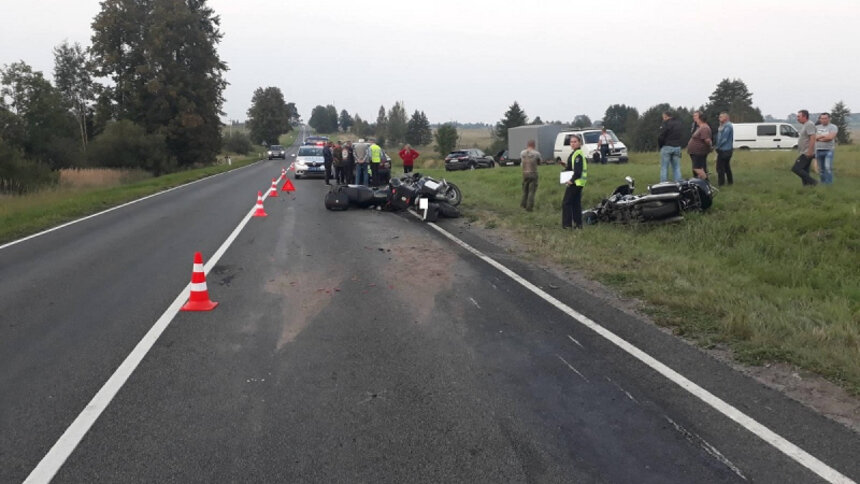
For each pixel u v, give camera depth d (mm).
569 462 3738
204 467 3723
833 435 3994
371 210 16828
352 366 5336
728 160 13914
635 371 5113
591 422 4242
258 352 5707
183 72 57219
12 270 9547
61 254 10875
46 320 6805
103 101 57062
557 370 5176
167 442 4031
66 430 4211
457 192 16203
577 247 10367
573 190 12016
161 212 17125
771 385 4785
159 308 7223
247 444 3992
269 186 26172
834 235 9547
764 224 10547
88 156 46375
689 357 5410
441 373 5156
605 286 7973
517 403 4559
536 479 3561
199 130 58750
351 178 23281
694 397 4594
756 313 6355
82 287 8344
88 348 5863
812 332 5770
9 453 3918
